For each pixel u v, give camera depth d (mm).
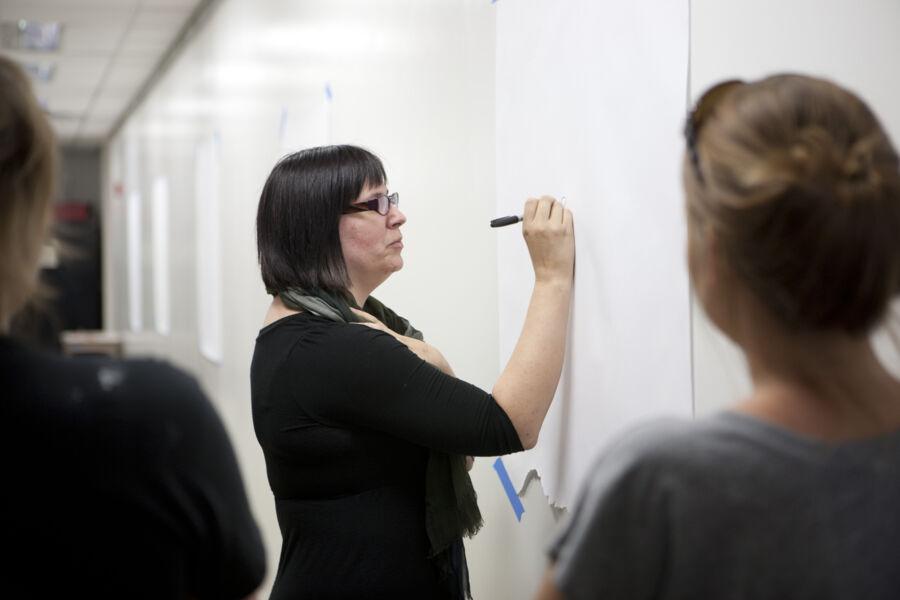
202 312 5188
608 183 1365
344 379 1317
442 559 1412
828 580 598
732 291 655
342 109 2855
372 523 1364
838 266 601
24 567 764
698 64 1178
